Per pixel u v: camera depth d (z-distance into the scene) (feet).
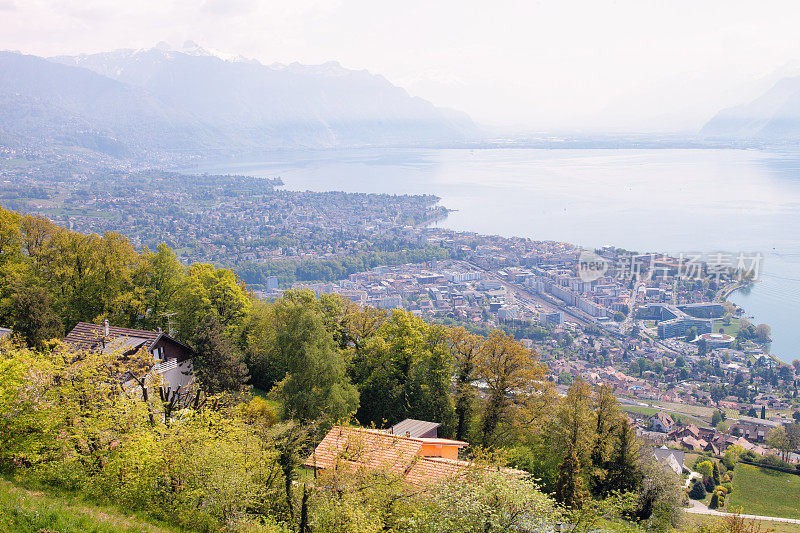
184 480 77.41
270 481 83.46
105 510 70.18
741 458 285.43
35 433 76.54
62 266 183.73
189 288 181.57
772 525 192.24
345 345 176.14
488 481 72.08
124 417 81.41
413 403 156.76
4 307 163.32
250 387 154.51
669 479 132.05
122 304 178.70
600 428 140.67
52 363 84.23
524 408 153.07
